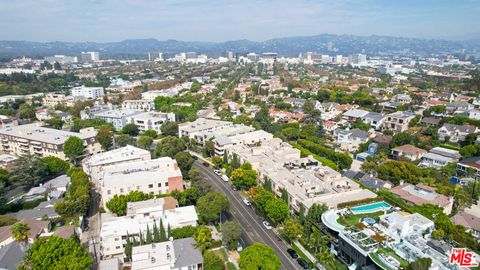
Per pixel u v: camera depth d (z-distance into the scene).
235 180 153.88
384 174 157.38
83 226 124.12
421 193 133.38
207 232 103.44
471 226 113.31
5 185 149.62
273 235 119.31
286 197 130.00
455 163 169.25
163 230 103.25
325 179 141.50
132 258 91.31
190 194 135.62
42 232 113.75
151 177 141.75
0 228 111.75
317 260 101.88
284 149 180.88
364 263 90.00
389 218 103.56
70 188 143.12
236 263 102.75
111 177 142.00
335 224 105.94
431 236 98.69
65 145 186.12
